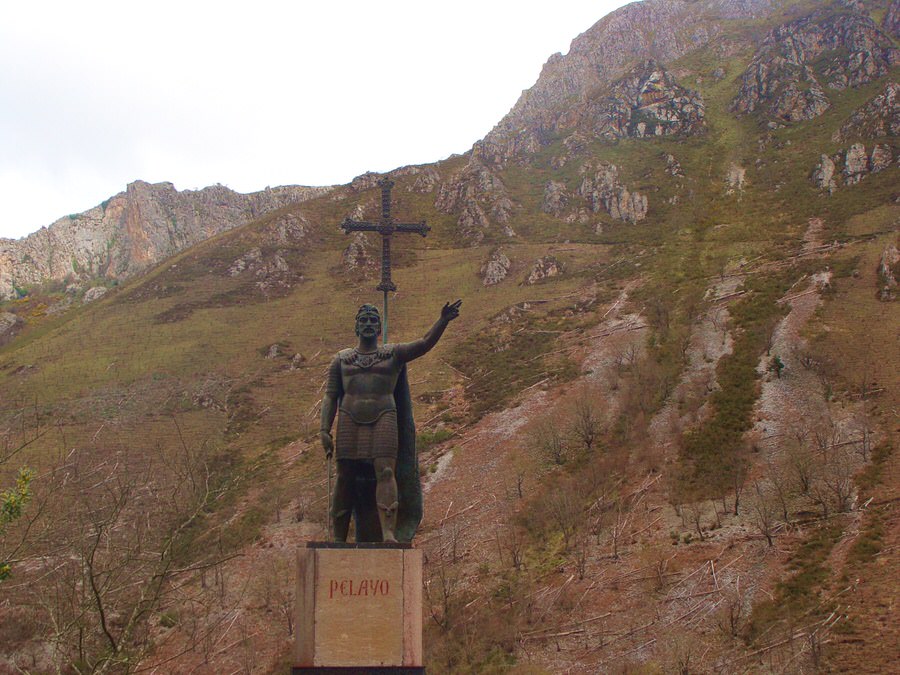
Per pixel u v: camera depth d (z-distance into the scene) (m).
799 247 106.06
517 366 91.00
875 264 92.56
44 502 26.84
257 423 84.38
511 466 70.12
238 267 134.38
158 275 134.75
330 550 15.09
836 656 41.22
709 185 138.50
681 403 72.50
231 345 107.25
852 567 48.03
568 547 56.88
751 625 45.78
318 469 71.62
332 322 113.31
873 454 58.62
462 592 54.09
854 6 171.38
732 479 60.12
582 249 127.12
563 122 176.12
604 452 68.69
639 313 97.00
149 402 88.00
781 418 66.25
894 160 124.88
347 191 163.12
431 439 78.19
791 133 146.25
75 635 26.06
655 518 58.00
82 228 198.62
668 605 49.03
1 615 32.25
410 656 14.79
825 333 77.94
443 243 139.62
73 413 82.50
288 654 45.78
